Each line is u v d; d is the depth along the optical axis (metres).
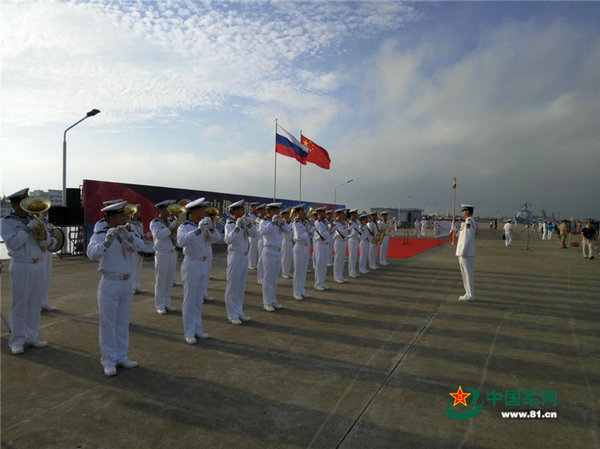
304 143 17.11
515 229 61.69
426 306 8.46
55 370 4.83
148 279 11.55
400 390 4.38
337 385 4.49
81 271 12.21
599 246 21.38
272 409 3.91
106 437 3.38
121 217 5.02
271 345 5.86
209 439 3.38
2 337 6.08
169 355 5.41
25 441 3.30
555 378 4.78
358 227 12.74
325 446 3.29
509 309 8.27
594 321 7.39
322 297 9.34
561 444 3.37
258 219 10.84
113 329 4.81
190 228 6.25
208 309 8.12
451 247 24.12
